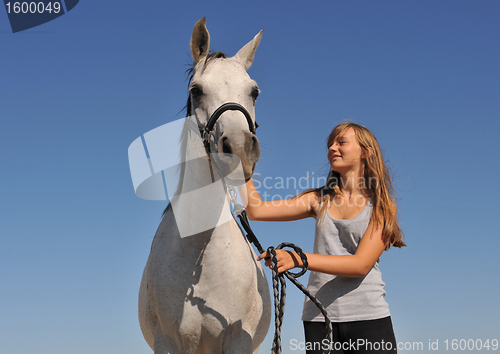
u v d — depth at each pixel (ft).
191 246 5.81
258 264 7.14
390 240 6.72
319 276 6.63
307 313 6.62
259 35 7.00
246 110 5.50
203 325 5.84
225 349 6.11
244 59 6.95
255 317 6.50
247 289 6.17
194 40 6.44
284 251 5.74
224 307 5.89
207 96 5.60
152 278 6.10
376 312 6.21
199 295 5.80
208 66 5.95
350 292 6.29
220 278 5.84
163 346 6.00
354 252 6.59
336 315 6.27
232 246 6.06
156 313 6.06
